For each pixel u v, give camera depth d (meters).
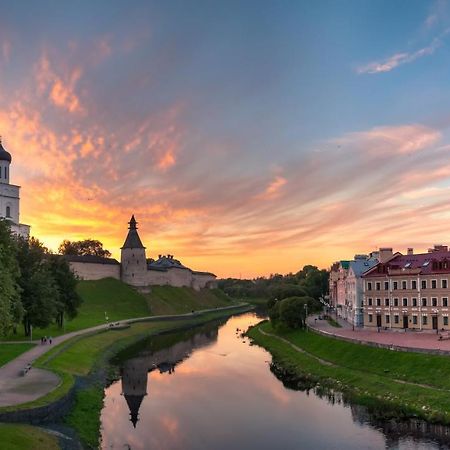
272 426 62.22
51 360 88.44
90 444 54.78
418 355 78.94
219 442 57.00
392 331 116.50
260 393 79.25
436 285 112.19
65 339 119.19
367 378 78.38
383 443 55.22
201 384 86.75
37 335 125.75
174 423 64.19
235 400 75.06
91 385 81.31
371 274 127.25
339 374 84.44
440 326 111.12
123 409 70.75
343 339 99.62
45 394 62.03
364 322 128.12
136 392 81.00
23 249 116.75
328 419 64.19
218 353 123.00
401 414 64.50
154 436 59.09
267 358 114.12
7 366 81.19
